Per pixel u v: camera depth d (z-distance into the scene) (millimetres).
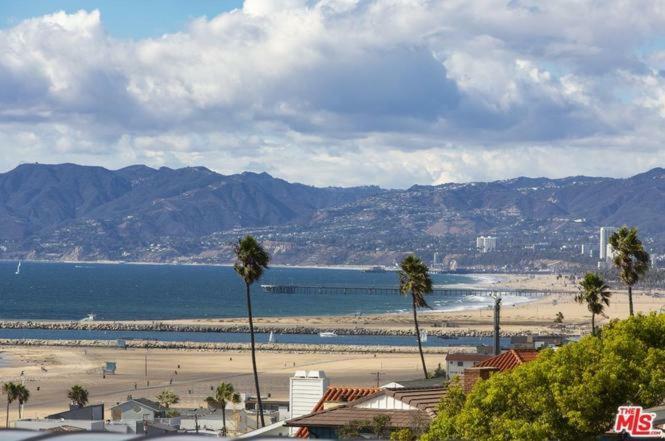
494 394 45719
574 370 46156
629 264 105000
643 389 46188
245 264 102688
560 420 45500
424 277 119375
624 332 51812
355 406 57406
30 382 195375
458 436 46188
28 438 19078
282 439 19766
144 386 190125
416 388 60406
